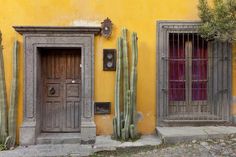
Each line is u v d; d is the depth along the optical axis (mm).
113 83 9117
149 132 9133
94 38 9070
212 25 8344
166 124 9078
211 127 8930
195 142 7992
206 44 9359
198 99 9406
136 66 8680
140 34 9141
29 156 7969
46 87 9445
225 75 9250
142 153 7715
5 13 9016
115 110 8797
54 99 9453
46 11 9070
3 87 8758
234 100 9227
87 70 9039
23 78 8977
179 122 9070
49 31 8914
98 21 9109
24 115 8945
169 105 9336
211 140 8062
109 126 9109
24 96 8953
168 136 8133
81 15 9102
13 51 8867
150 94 9164
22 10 9047
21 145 8844
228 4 8180
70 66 9438
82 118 9031
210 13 8609
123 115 8758
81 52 9109
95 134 8961
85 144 8906
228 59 9227
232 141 7941
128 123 8633
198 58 9336
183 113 9359
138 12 9148
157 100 9141
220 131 8438
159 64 9141
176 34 9297
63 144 8930
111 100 9117
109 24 9047
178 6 9164
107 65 9078
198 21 9094
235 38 8320
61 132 9438
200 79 9383
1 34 8727
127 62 8742
